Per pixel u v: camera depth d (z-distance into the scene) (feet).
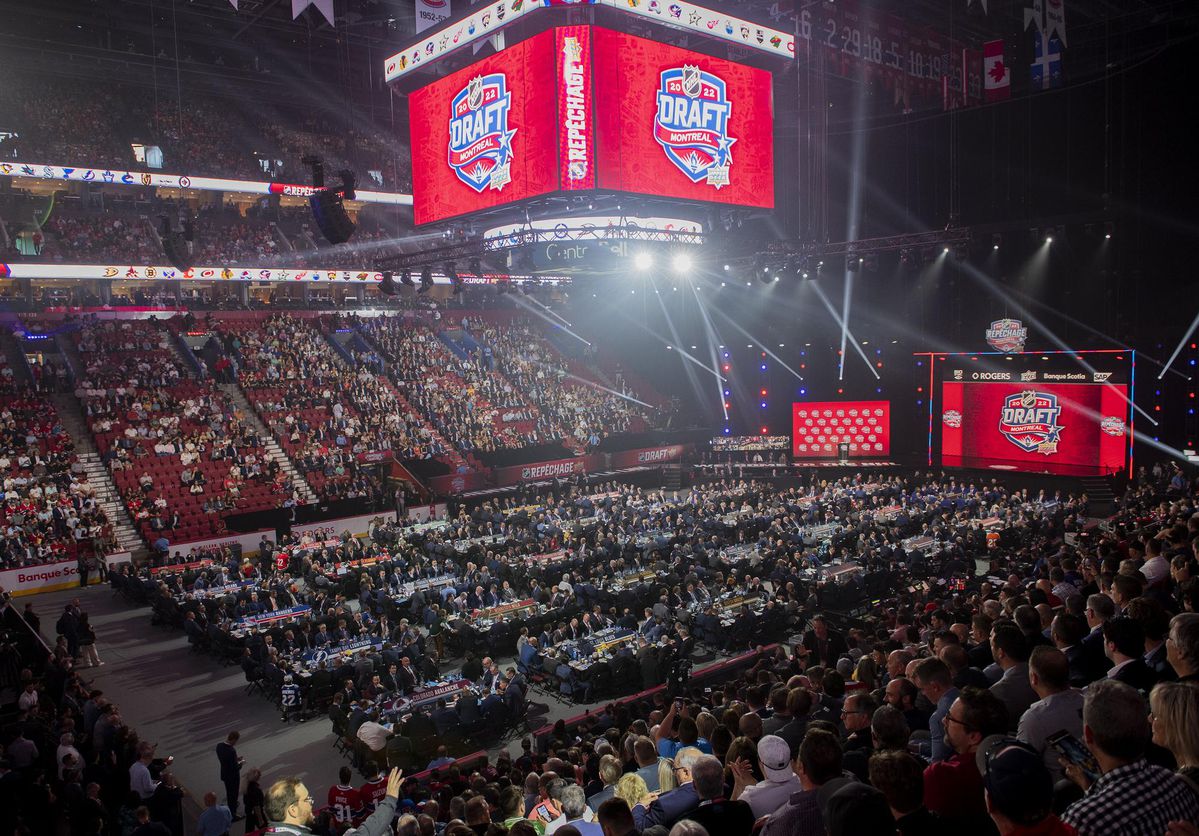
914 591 74.49
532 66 68.85
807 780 15.89
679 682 63.26
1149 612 19.13
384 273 98.58
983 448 145.69
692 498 128.88
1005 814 11.54
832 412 161.89
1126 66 124.88
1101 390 131.75
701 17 70.08
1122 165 126.62
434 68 79.66
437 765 50.88
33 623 78.13
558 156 67.21
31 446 118.32
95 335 142.61
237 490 123.65
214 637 77.97
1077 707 17.07
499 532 112.98
